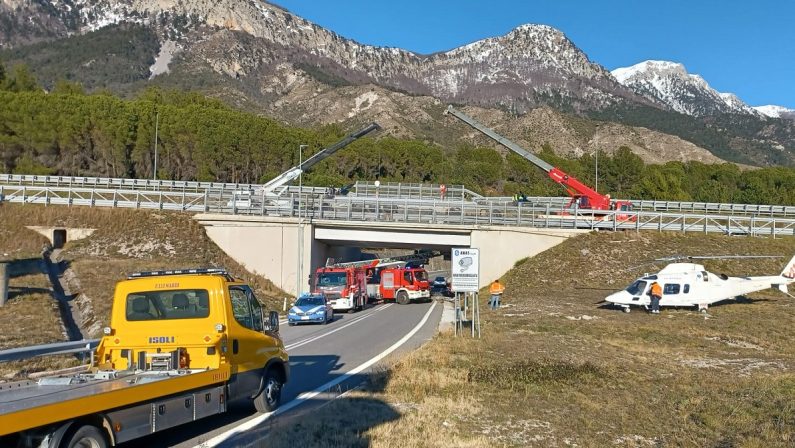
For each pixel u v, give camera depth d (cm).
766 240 4628
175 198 5722
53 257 4503
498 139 5409
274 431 977
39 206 5053
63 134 8194
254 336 1110
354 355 1919
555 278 4212
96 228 4878
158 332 1034
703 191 9725
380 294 4594
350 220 4862
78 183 6419
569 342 2083
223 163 8906
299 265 4638
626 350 1991
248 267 4831
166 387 870
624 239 4622
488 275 4725
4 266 2861
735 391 1392
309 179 8988
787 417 1153
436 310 3856
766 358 1891
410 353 1802
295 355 1927
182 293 1047
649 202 5753
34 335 2188
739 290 3052
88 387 807
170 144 8744
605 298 3309
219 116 9062
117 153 8469
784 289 3120
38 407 679
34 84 10719
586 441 991
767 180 10981
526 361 1680
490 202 5416
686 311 2964
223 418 1107
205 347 1017
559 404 1223
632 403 1262
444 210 5038
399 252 9525
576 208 4941
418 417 1075
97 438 757
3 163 8219
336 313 3850
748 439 1013
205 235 4912
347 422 1037
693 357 1897
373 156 11156
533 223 4816
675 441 1015
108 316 2789
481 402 1216
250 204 5062
